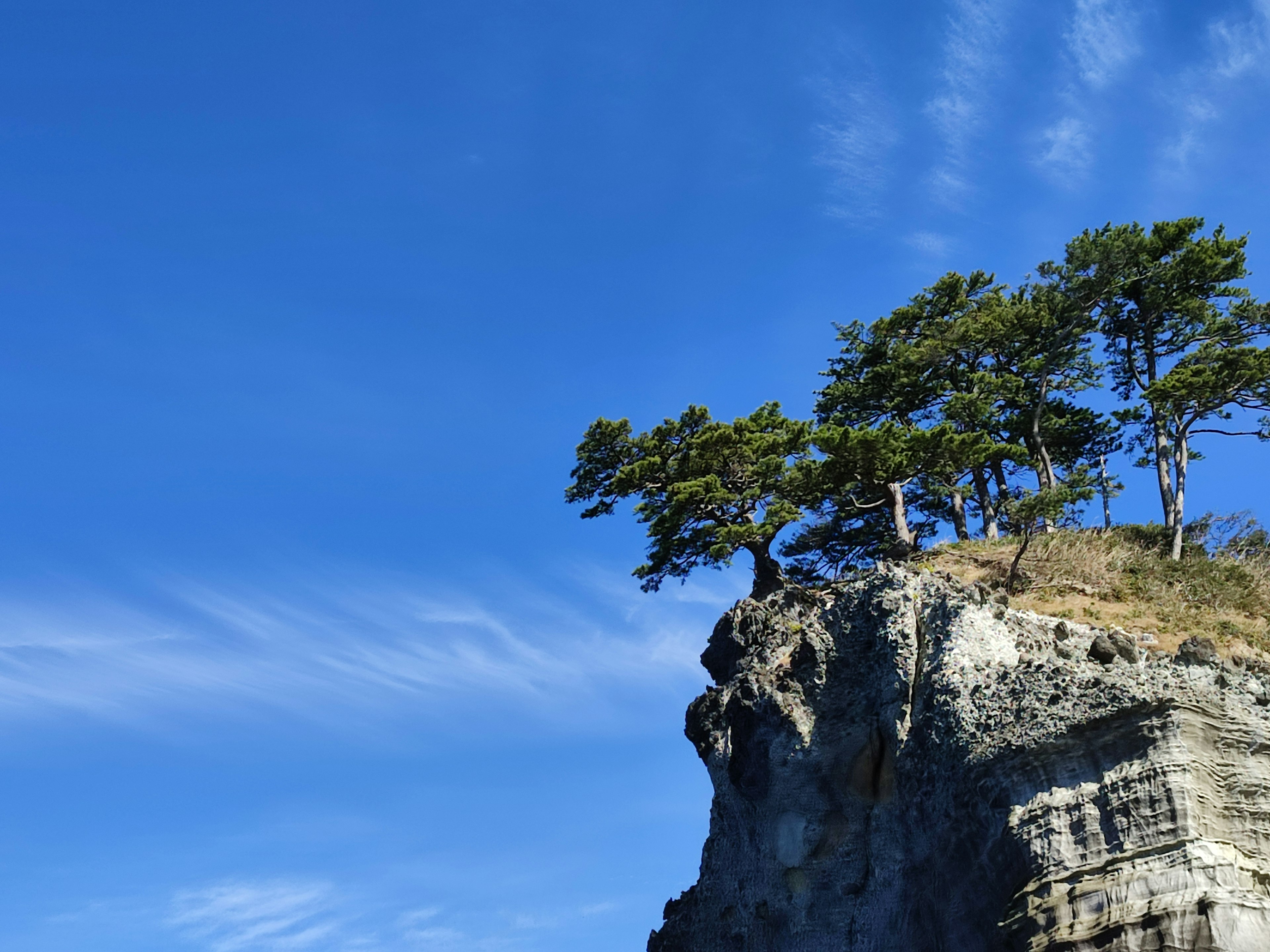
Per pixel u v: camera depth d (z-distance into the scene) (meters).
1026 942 27.98
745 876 38.44
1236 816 28.11
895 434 46.38
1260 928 26.02
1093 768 29.36
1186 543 45.47
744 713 39.00
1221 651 36.84
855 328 57.06
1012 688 31.91
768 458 46.28
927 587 37.38
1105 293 49.25
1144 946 26.34
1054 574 42.84
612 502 49.50
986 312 53.75
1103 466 52.84
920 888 32.91
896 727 34.84
